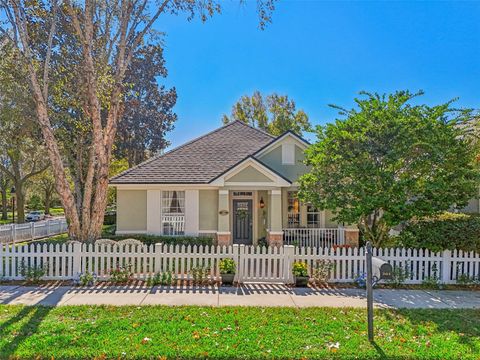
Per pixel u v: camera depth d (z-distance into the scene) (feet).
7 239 64.39
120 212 53.83
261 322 22.75
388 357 18.15
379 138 35.40
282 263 34.12
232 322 22.63
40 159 89.04
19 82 55.88
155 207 53.47
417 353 18.56
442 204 34.96
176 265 33.65
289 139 56.44
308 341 19.88
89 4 41.29
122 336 20.01
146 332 20.66
